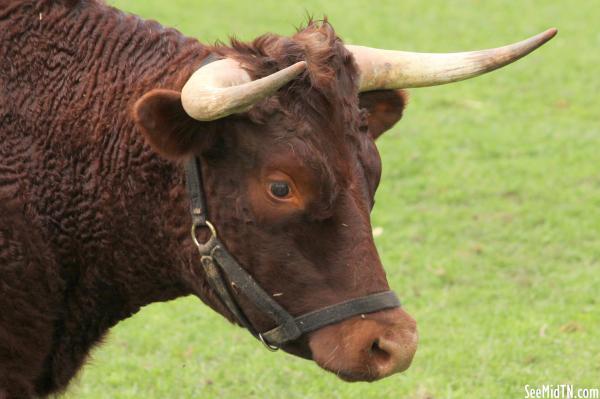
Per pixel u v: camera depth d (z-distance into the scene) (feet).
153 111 37.14
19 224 41.70
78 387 48.80
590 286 77.51
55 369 44.68
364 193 38.65
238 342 69.26
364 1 181.37
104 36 42.83
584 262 83.25
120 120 41.55
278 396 60.75
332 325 38.27
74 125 42.06
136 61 42.32
